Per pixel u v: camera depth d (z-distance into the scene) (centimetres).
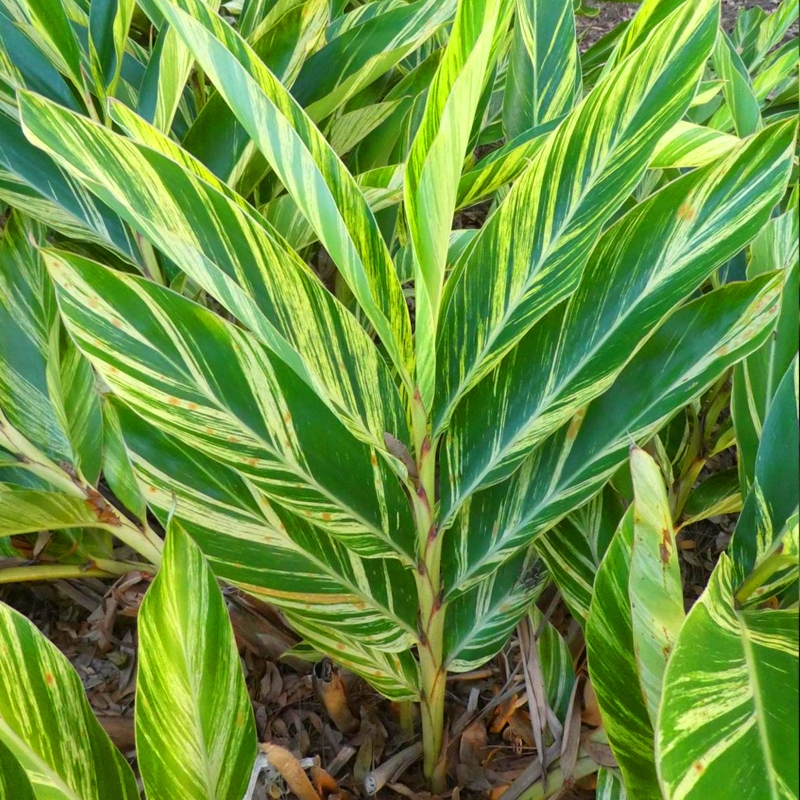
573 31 105
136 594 113
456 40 49
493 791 95
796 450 57
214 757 64
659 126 62
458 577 75
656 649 53
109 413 88
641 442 71
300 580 75
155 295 65
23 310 96
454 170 50
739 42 188
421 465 67
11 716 61
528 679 88
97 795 63
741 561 61
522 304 66
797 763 43
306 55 102
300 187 53
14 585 120
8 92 91
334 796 94
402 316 63
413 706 102
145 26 146
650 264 68
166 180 59
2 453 86
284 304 63
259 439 68
